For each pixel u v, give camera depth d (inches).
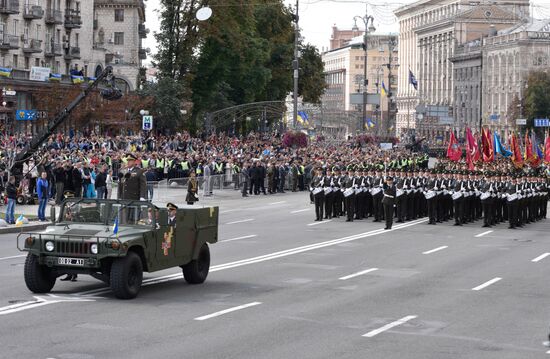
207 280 953.5
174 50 3432.6
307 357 596.4
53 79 3102.9
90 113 3019.2
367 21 4264.3
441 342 657.6
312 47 4985.2
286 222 1745.8
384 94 5369.1
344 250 1284.4
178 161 2317.9
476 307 821.9
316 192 1790.1
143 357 579.8
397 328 708.7
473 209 1833.2
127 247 788.6
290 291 890.7
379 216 1787.6
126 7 4948.3
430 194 1766.7
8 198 1487.5
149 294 846.5
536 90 5703.7
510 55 7066.9
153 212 835.4
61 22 3841.0
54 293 832.9
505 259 1222.9
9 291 842.2
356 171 1812.3
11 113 3019.2
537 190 1927.9
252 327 697.0
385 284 957.8
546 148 2447.1
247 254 1213.7
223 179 2428.6
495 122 7273.6
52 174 1835.6
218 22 3462.1
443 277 1026.7
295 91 3203.7
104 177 1802.4
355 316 758.5
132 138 2716.5
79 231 809.5
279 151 3041.3
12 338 631.8
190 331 673.0
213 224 941.8
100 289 861.2
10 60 3454.7
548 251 1338.6
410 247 1347.2
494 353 623.8
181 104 3284.9
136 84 4306.1
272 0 4488.2
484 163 2214.6
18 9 3449.8
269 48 4060.0
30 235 801.6
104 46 4953.3
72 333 652.7
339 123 4288.9
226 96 3789.4
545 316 781.3
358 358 597.6
